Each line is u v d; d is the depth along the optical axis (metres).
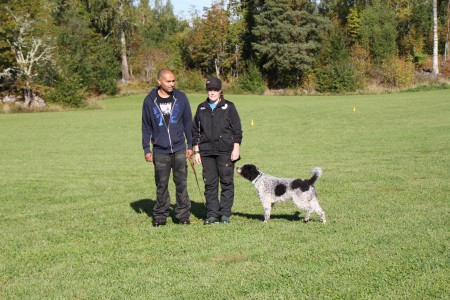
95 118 33.78
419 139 17.69
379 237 5.85
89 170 14.00
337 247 5.51
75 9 63.97
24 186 11.59
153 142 7.20
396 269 4.74
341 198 8.84
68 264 5.43
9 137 24.02
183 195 7.36
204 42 68.00
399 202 8.20
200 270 4.97
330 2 73.88
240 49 69.19
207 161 7.31
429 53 68.25
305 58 60.47
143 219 7.87
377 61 61.66
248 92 62.88
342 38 63.34
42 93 47.62
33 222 7.93
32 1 46.50
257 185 7.14
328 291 4.29
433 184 9.70
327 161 14.09
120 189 11.00
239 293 4.36
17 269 5.34
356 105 35.06
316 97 50.75
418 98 38.91
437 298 4.07
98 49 64.94
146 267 5.18
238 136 7.23
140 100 55.69
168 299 4.28
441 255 5.08
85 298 4.40
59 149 19.31
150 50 74.75
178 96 7.17
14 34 46.16
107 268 5.20
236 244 5.84
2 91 48.75
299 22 61.53
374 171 11.75
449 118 24.20
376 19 65.38
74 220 7.95
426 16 66.94
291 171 12.54
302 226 6.66
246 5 68.88
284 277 4.67
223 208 7.35
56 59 49.31
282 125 25.42
